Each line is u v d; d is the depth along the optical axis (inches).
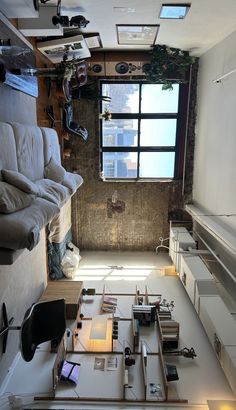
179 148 217.3
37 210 85.4
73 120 207.5
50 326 104.8
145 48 185.3
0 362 107.1
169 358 126.6
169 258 218.5
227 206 151.0
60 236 182.5
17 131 100.1
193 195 218.8
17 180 84.9
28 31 122.0
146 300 161.6
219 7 117.7
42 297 152.9
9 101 108.1
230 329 118.2
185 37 158.6
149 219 225.6
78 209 224.2
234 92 142.1
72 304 145.9
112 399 106.3
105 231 228.1
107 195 222.1
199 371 120.1
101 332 138.5
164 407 104.5
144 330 142.6
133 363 122.0
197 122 206.4
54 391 107.7
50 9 116.9
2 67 96.0
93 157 215.6
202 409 103.7
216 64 167.3
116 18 131.3
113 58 192.9
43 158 126.2
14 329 110.4
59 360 115.7
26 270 132.4
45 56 159.5
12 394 107.3
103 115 206.7
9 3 90.2
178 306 160.9
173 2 114.0
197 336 139.1
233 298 146.5
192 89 205.0
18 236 72.1
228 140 149.6
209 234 181.8
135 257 220.5
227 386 113.2
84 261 212.8
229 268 150.8
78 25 123.8
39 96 150.9
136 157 219.6
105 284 182.9
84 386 112.0
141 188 220.8
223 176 156.6
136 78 201.5
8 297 111.0
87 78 197.5
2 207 74.5
